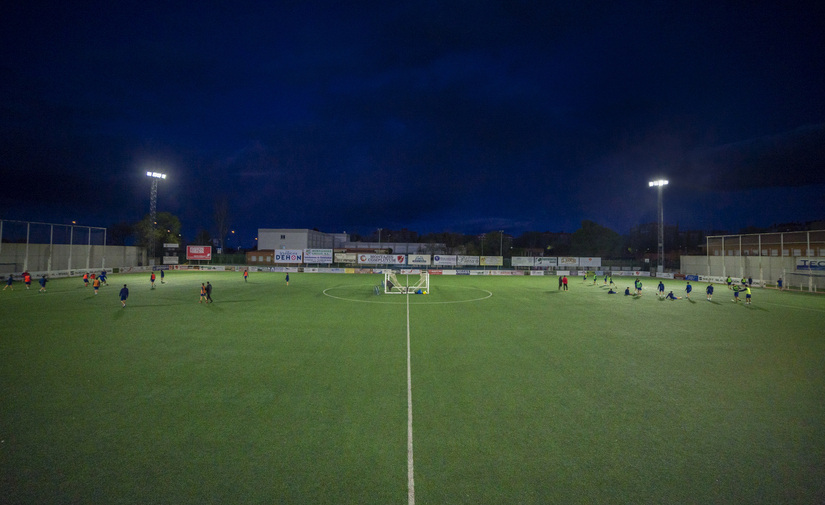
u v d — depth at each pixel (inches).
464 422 303.6
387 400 346.3
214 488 218.4
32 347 526.9
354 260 2283.5
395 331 644.7
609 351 525.0
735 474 237.1
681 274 1993.1
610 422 306.8
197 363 456.8
